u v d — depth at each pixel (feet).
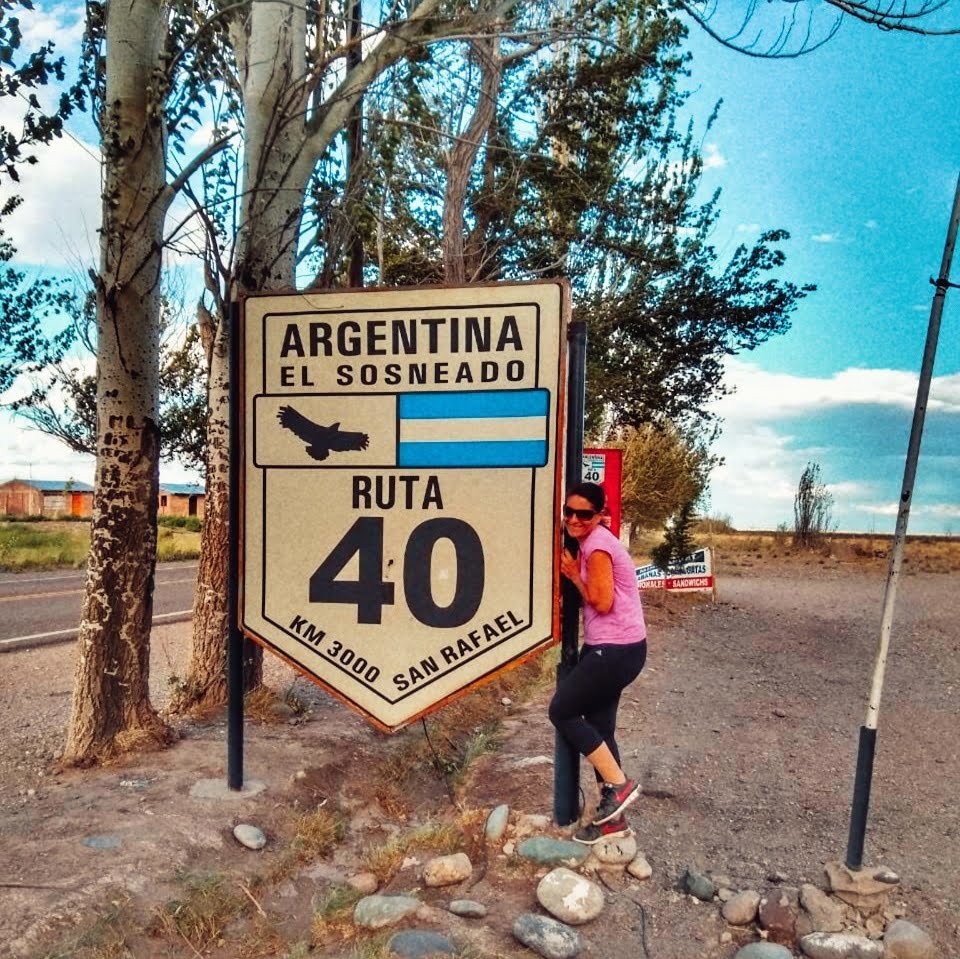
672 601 52.11
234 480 16.71
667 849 15.08
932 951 11.68
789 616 47.96
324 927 12.81
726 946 12.10
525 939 11.84
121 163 18.01
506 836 15.11
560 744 15.24
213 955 12.00
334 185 26.68
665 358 52.42
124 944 11.46
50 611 44.65
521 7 30.30
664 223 49.49
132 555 18.67
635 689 27.99
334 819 16.52
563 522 15.38
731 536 126.11
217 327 22.16
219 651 22.52
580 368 15.30
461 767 20.17
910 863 14.43
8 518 157.17
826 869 12.94
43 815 15.14
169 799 16.06
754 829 15.97
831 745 21.77
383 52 21.89
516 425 15.46
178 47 19.10
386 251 47.85
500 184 45.03
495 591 15.56
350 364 16.21
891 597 12.83
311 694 25.14
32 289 48.29
